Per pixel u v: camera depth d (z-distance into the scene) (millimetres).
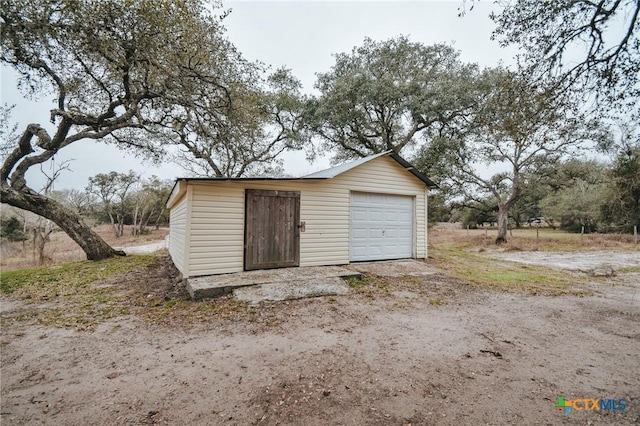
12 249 16000
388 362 3064
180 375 2818
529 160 17797
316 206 7797
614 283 7293
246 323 4199
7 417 2203
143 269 8594
